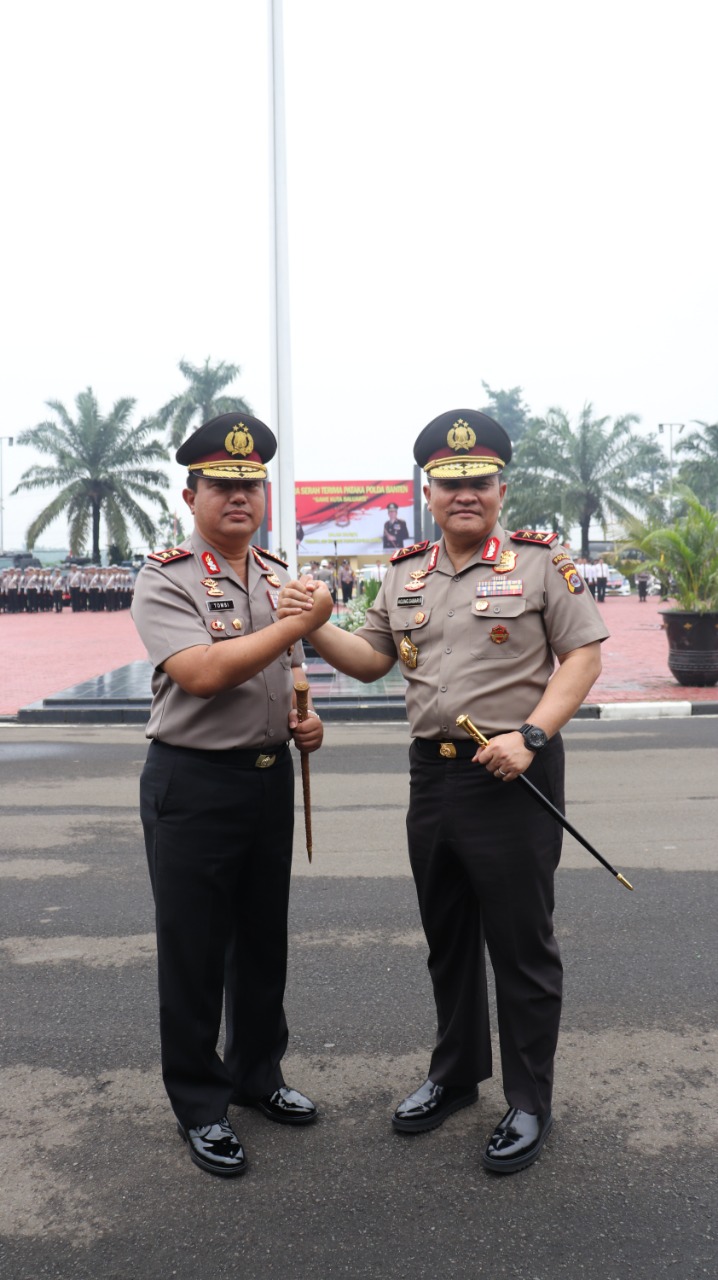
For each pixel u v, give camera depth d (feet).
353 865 17.92
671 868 17.42
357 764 27.53
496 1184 8.75
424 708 9.43
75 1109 10.09
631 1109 9.95
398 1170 8.99
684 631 41.29
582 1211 8.36
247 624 9.28
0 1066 10.93
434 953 9.87
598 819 20.80
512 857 9.15
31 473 159.53
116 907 15.84
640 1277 7.55
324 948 14.01
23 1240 8.11
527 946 9.25
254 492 9.34
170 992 9.24
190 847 9.12
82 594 115.75
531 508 163.32
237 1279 7.59
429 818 9.51
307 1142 9.48
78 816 21.90
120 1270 7.72
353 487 94.38
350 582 102.63
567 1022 11.73
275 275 45.96
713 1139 9.43
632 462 163.43
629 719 35.22
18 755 29.45
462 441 9.36
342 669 9.98
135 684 42.19
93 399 159.02
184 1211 8.45
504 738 8.77
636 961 13.39
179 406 159.53
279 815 9.59
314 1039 11.46
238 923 9.84
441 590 9.53
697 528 41.57
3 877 17.43
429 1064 10.90
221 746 9.09
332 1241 8.02
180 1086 9.35
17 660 56.34
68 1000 12.47
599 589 125.18
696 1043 11.22
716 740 30.42
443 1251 7.88
